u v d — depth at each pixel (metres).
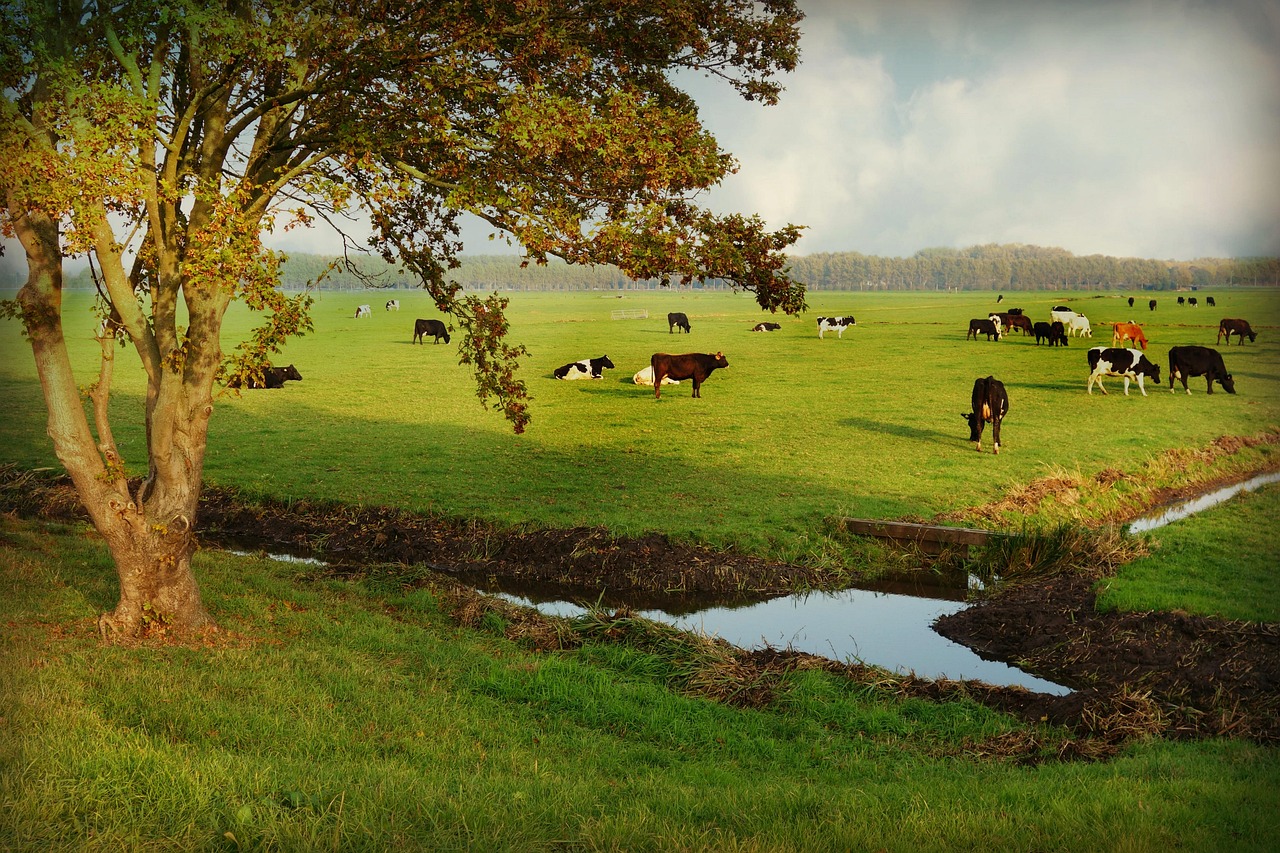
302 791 6.42
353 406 33.41
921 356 49.38
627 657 11.83
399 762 7.66
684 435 27.48
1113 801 6.79
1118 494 21.05
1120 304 107.44
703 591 15.77
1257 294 129.75
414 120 9.96
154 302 10.55
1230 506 19.42
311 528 18.66
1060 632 12.95
